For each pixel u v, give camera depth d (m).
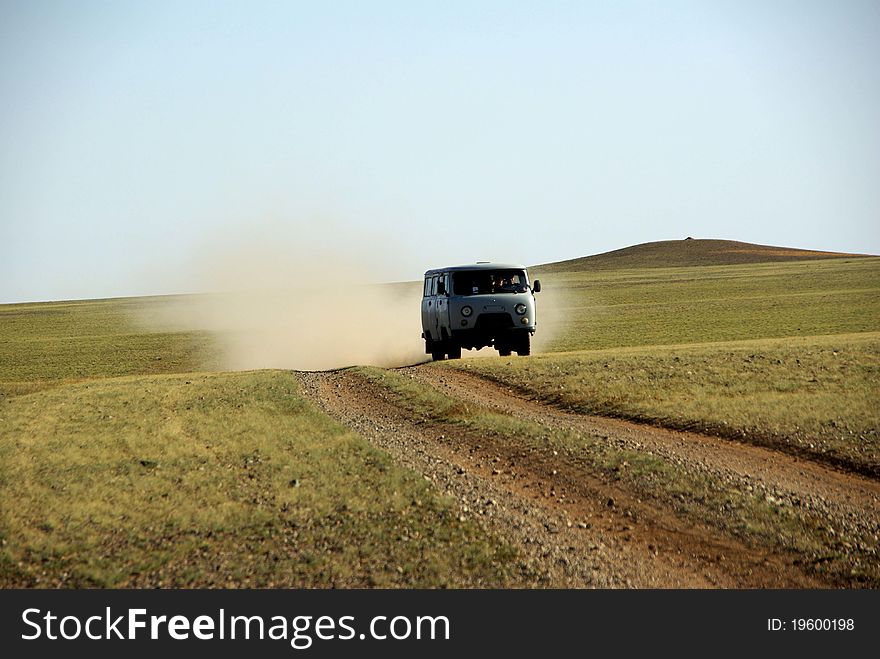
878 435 65.69
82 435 81.94
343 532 49.19
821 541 47.28
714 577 43.56
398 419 86.31
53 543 49.44
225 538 49.38
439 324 125.94
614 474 60.25
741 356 107.19
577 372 102.25
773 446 66.81
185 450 72.62
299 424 82.94
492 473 62.94
